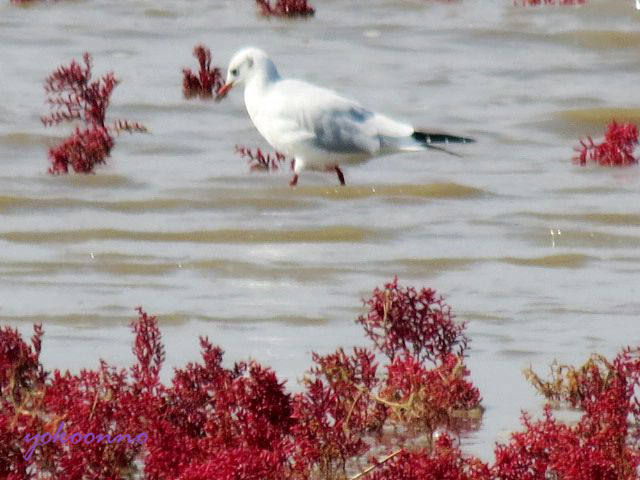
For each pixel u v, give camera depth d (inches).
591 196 671.1
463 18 1023.0
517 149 757.3
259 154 711.1
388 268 565.6
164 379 430.9
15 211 641.6
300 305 514.3
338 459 372.8
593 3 1045.2
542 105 836.6
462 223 629.3
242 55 663.8
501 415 412.2
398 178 696.4
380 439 393.7
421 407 400.5
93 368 439.2
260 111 660.7
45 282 538.6
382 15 1033.5
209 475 345.7
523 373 434.9
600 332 484.1
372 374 398.3
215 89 843.4
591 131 796.0
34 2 1049.5
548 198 668.1
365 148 653.9
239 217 637.9
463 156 740.7
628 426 395.9
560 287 539.8
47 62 906.7
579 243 602.9
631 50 955.3
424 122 799.1
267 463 351.6
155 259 572.4
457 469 356.2
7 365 407.5
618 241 604.7
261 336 476.4
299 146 653.9
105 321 490.6
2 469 359.3
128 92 844.6
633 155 739.4
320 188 670.5
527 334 481.1
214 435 374.9
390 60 928.3
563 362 452.1
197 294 527.2
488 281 547.8
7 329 419.2
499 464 360.8
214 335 477.4
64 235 603.5
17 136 749.9
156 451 361.4
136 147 742.5
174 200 653.9
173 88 856.3
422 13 1037.8
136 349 432.8
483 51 952.9
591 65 924.0
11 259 567.5
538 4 1056.2
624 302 519.8
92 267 560.7
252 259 574.2
